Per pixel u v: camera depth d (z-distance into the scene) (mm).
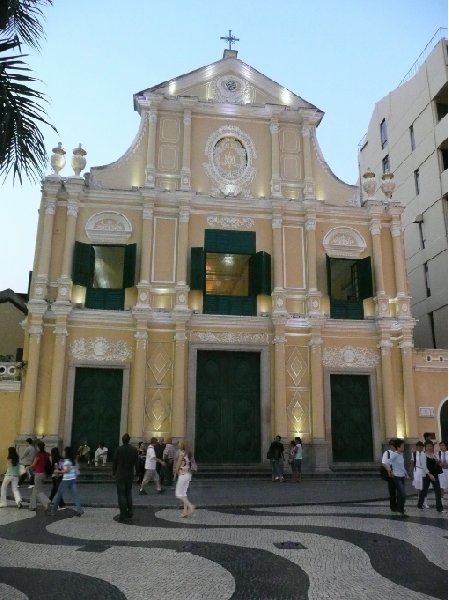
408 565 7715
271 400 22625
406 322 23734
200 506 13188
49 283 22391
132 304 22938
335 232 25094
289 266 24328
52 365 21594
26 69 8227
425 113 32875
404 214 34500
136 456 11891
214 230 24094
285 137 26234
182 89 26031
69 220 23047
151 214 23672
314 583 6828
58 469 12602
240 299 23656
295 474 19641
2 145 7977
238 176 25266
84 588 6598
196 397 22625
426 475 12828
